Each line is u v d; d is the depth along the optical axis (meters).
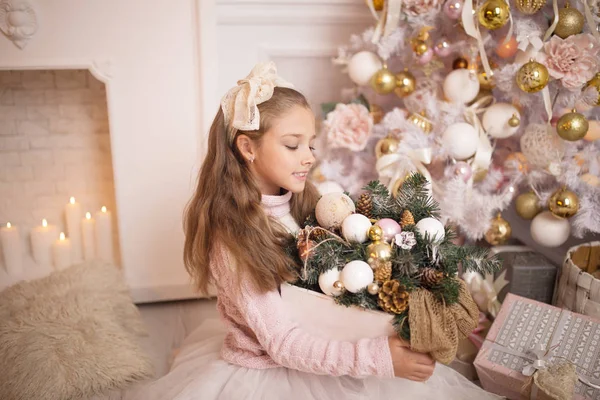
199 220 1.19
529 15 1.43
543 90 1.40
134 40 1.61
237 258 1.10
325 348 1.05
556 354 1.23
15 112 1.88
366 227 1.09
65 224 2.01
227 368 1.21
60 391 1.30
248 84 1.10
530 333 1.29
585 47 1.34
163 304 1.84
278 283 1.11
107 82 1.63
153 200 1.75
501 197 1.55
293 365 1.07
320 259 1.07
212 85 1.68
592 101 1.38
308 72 1.88
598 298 1.32
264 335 1.09
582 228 1.51
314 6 1.76
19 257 1.84
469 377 1.42
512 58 1.51
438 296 1.00
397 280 1.02
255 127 1.09
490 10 1.36
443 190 1.56
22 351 1.36
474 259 1.07
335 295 1.05
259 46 1.79
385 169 1.55
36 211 1.98
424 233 1.08
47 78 1.86
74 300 1.55
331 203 1.15
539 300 1.61
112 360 1.39
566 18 1.35
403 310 1.00
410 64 1.67
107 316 1.54
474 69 1.51
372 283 1.02
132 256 1.79
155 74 1.65
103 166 1.97
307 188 1.31
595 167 1.49
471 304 1.06
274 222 1.19
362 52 1.62
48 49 1.57
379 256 1.04
